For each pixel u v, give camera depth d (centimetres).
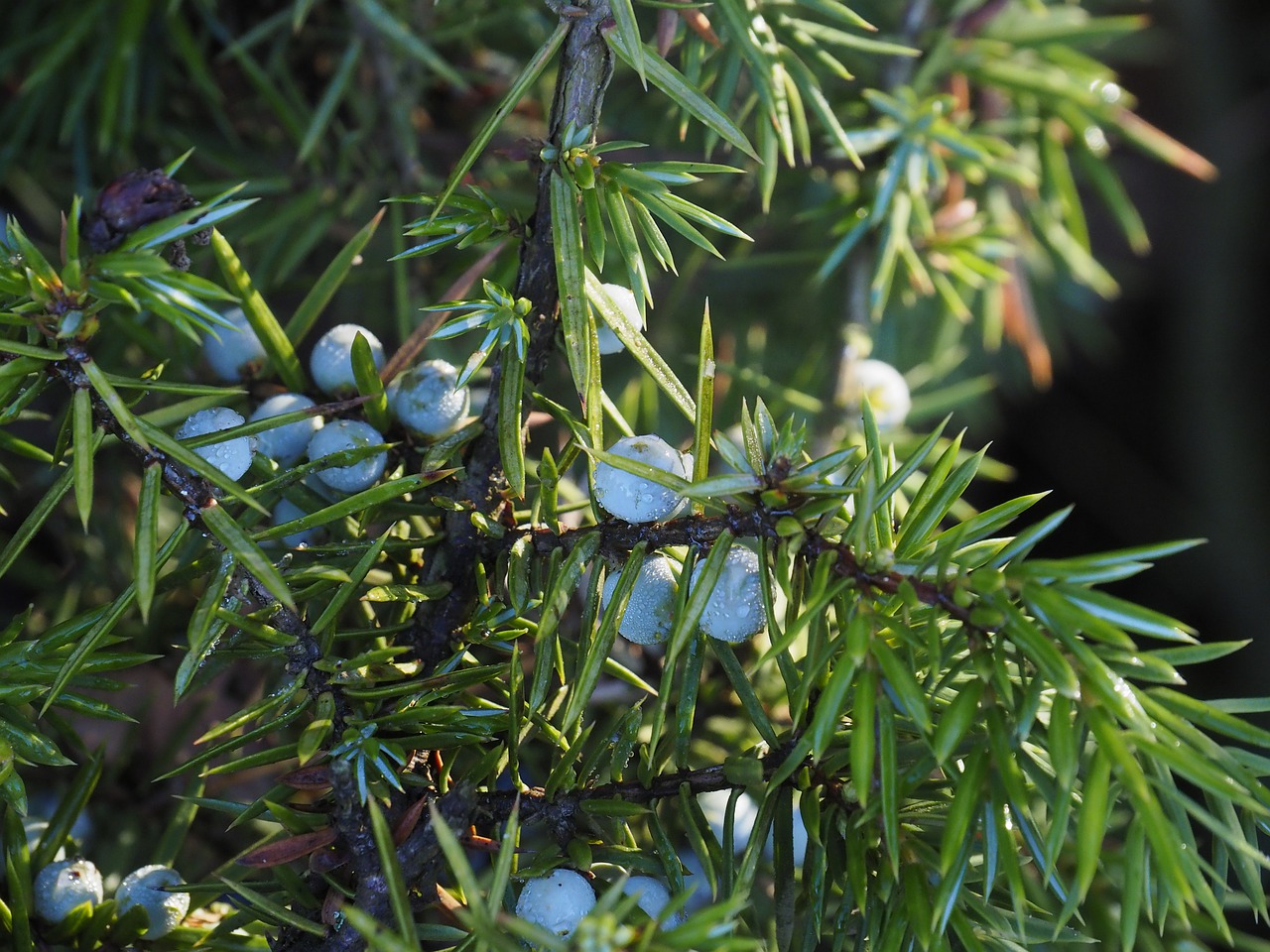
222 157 31
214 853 28
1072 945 25
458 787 21
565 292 21
